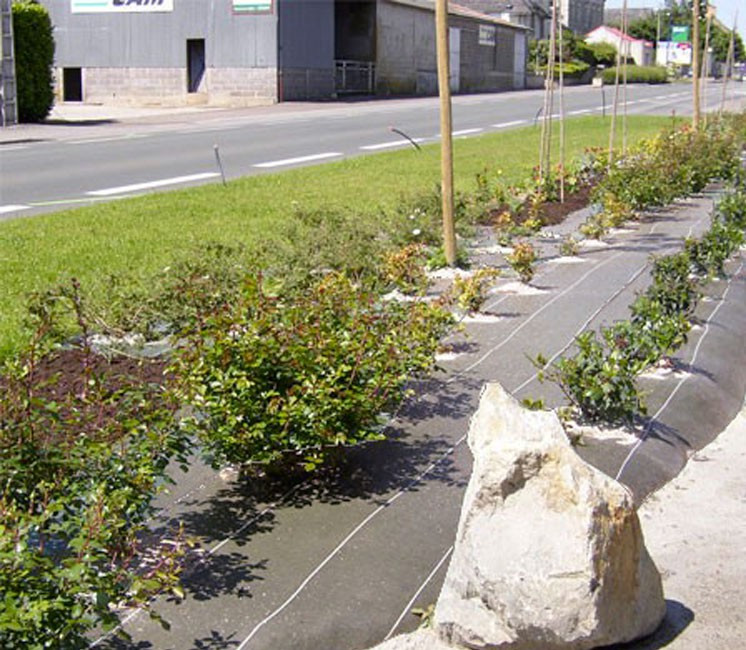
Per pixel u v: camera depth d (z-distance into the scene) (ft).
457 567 12.21
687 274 25.88
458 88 180.55
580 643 11.69
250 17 127.54
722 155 53.16
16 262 29.89
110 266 29.30
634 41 261.65
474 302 24.99
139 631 12.24
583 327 24.47
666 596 14.05
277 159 63.41
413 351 18.06
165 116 106.83
